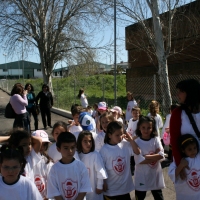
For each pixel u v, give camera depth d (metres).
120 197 3.54
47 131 10.24
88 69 18.45
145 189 3.71
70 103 17.45
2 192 2.31
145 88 18.70
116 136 3.47
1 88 43.31
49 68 18.89
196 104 2.90
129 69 21.00
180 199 3.10
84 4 17.03
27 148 2.88
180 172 3.01
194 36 11.49
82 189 2.84
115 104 9.12
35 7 17.28
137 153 3.61
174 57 15.99
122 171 3.53
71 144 2.80
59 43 18.33
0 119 14.01
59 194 2.81
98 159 3.36
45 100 10.74
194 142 2.87
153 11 9.05
